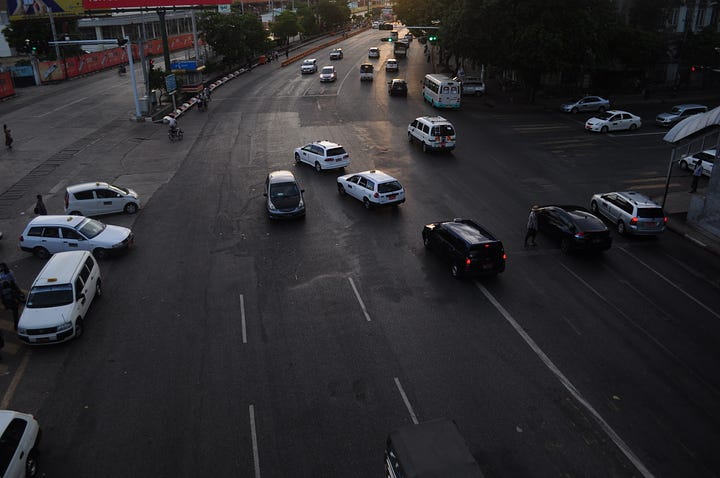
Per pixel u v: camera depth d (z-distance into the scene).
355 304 16.55
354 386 12.98
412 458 8.92
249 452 11.06
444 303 16.61
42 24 61.50
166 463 10.81
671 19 51.12
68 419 11.99
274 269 18.78
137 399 12.60
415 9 72.81
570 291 17.44
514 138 36.44
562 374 13.44
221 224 22.62
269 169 29.81
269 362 13.88
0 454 9.68
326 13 114.88
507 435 11.49
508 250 20.31
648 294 17.38
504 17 44.22
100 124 40.66
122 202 23.64
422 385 13.00
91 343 14.77
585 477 10.51
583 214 20.48
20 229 22.44
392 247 20.44
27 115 43.53
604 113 39.12
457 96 43.91
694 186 26.36
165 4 50.16
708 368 13.79
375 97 49.34
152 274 18.53
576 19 42.19
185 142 35.59
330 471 10.60
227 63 65.56
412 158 31.62
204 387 12.98
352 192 25.05
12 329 15.77
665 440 11.43
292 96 50.47
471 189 26.62
